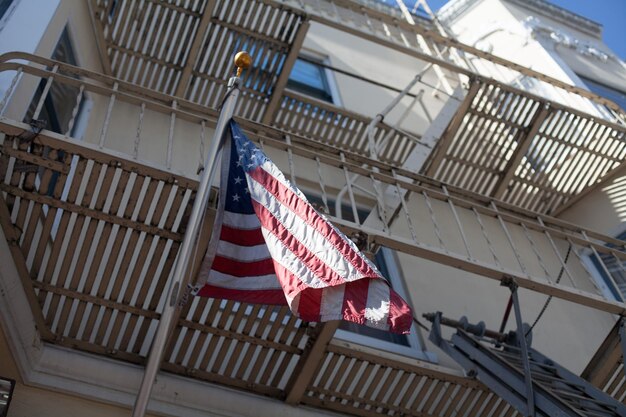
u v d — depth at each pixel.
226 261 3.80
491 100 7.51
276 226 3.68
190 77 6.71
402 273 6.54
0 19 4.84
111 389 4.20
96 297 4.17
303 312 3.44
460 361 4.86
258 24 6.62
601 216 8.10
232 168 4.07
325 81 9.38
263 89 6.93
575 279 7.65
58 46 5.36
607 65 11.80
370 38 6.98
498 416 4.99
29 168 3.78
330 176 7.15
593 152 7.94
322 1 10.31
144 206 4.02
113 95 4.26
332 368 4.66
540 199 8.22
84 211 3.96
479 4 13.27
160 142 6.40
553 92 9.63
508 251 7.52
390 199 6.68
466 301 6.53
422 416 4.88
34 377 4.05
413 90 9.82
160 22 6.47
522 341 4.27
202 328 4.35
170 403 4.29
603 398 4.37
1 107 3.77
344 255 3.52
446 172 8.16
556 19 12.95
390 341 5.87
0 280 3.74
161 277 4.16
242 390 4.60
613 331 4.87
